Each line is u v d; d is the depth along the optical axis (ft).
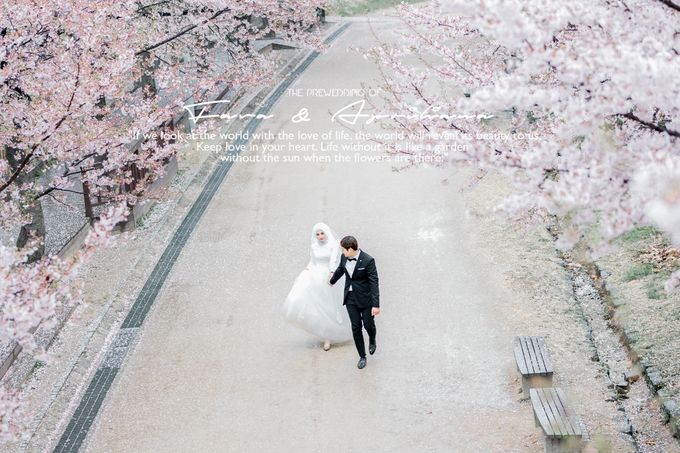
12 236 49.70
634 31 22.44
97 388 36.91
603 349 38.37
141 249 50.78
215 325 41.68
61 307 43.70
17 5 38.14
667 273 41.98
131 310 43.73
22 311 24.08
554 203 22.06
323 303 38.11
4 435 25.20
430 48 41.55
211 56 68.18
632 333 38.04
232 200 58.95
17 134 38.96
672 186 19.54
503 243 49.16
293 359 38.14
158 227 54.03
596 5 22.77
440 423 32.81
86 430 33.91
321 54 104.27
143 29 59.88
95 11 41.78
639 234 46.73
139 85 65.21
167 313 43.16
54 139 39.04
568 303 42.06
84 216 53.67
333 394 35.17
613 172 21.36
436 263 47.21
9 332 24.54
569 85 22.45
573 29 27.53
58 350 40.04
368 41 110.73
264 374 37.01
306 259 48.62
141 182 46.78
